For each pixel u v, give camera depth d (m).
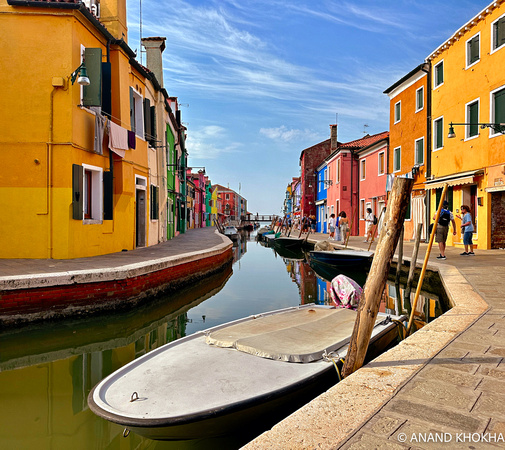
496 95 14.07
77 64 10.75
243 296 10.77
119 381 3.51
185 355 3.98
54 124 10.34
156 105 19.11
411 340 4.02
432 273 10.06
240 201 124.81
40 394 4.54
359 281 13.40
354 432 2.26
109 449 3.38
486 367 3.24
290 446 2.12
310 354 3.80
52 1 10.30
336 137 39.47
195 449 3.45
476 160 14.99
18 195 10.27
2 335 6.71
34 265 8.94
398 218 3.64
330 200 33.34
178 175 28.69
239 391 3.23
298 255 24.38
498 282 7.61
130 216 13.99
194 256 11.83
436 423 2.35
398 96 21.75
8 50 10.37
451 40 16.45
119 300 7.98
